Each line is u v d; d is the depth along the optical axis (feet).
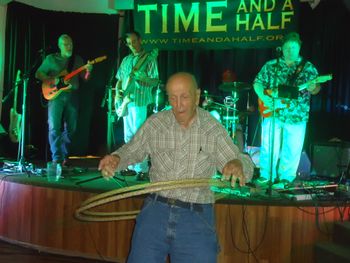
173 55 20.93
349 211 11.88
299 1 18.56
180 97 6.81
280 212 11.55
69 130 18.33
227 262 11.68
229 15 19.57
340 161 15.65
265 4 19.01
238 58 20.18
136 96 15.55
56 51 22.26
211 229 7.18
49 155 22.33
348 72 18.74
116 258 12.60
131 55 16.26
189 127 7.20
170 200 7.08
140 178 14.70
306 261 11.61
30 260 12.82
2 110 21.11
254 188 12.78
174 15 20.25
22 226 13.79
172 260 7.18
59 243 13.23
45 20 22.07
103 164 7.08
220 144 7.17
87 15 22.26
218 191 12.66
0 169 16.15
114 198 6.97
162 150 7.23
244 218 11.59
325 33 18.90
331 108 19.02
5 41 21.06
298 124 14.42
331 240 11.69
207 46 19.98
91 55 22.39
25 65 21.61
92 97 22.54
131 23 21.74
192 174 7.16
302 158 17.30
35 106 22.06
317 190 12.85
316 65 19.06
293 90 12.80
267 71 14.78
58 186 13.14
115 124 21.81
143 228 7.11
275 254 11.57
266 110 14.53
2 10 20.88
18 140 18.13
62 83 17.16
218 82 20.45
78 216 8.02
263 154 15.11
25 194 13.74
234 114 16.52
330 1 18.69
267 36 19.11
